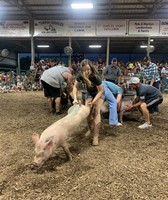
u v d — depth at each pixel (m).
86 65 3.03
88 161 2.71
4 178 2.29
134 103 4.45
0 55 17.19
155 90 4.29
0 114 5.19
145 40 13.38
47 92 5.09
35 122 4.48
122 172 2.44
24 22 11.48
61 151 2.99
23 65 19.72
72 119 2.71
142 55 20.80
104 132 3.88
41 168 2.51
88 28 11.23
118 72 5.91
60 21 11.29
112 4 9.95
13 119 4.71
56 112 5.16
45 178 2.30
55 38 12.22
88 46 17.41
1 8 10.69
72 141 3.40
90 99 3.33
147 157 2.85
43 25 11.41
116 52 20.22
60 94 5.12
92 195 2.03
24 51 19.80
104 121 4.57
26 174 2.38
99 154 2.93
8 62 18.55
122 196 2.02
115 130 4.00
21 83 11.37
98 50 19.28
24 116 5.00
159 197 2.01
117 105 4.34
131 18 11.20
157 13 11.02
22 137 3.55
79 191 2.08
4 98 7.84
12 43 16.50
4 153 2.91
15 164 2.60
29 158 2.77
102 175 2.37
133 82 4.05
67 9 10.74
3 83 10.97
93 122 3.35
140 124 4.43
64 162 2.67
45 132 2.45
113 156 2.87
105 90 3.99
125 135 3.73
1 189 2.11
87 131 3.87
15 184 2.19
